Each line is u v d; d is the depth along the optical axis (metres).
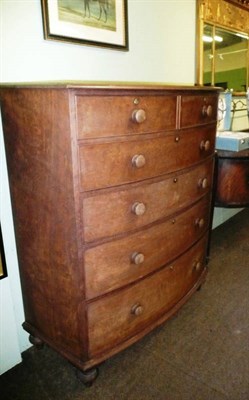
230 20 2.42
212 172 1.67
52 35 1.31
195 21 2.10
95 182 1.01
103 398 1.22
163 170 1.22
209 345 1.48
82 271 1.08
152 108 1.09
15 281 1.38
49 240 1.14
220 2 2.27
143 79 1.81
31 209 1.17
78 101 0.90
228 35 2.44
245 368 1.35
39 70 1.30
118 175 1.06
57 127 0.95
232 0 2.37
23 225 1.25
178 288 1.53
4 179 1.26
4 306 1.31
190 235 1.54
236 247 2.49
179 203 1.37
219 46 2.37
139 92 1.02
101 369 1.35
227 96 2.34
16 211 1.26
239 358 1.40
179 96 1.19
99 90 0.92
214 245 2.53
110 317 1.21
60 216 1.06
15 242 1.34
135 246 1.20
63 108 0.91
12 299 1.35
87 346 1.18
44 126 1.00
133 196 1.13
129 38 1.67
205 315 1.70
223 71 2.48
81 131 0.93
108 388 1.26
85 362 1.19
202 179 1.53
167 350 1.46
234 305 1.78
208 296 1.87
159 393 1.24
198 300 1.83
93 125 0.95
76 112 0.91
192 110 1.29
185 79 2.13
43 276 1.23
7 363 1.36
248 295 1.87
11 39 1.18
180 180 1.34
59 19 1.33
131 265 1.21
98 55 1.54
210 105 1.44
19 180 1.19
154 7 1.77
